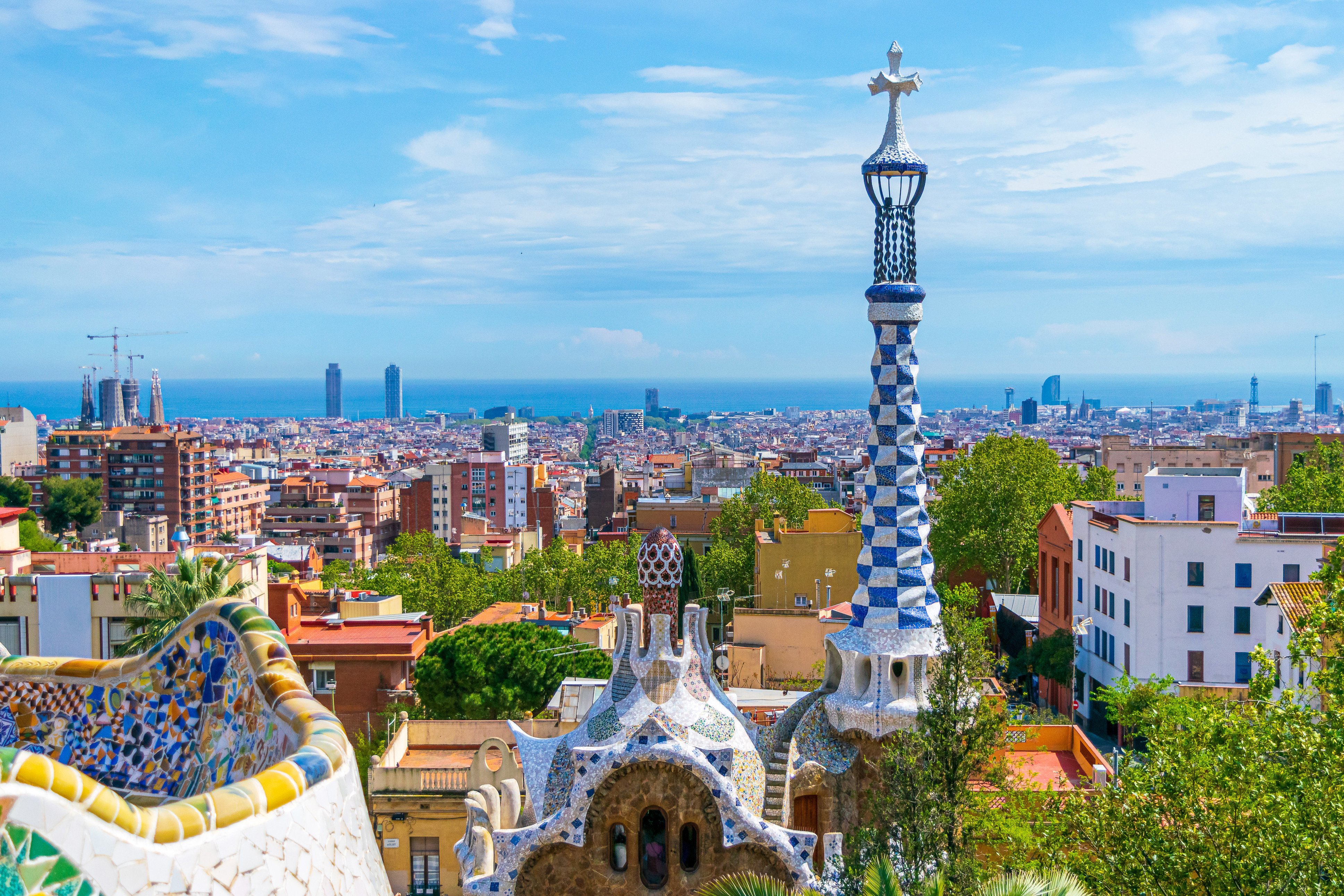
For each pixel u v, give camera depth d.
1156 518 77.56
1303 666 34.09
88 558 67.12
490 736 54.84
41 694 12.16
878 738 29.41
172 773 11.42
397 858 47.34
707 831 25.39
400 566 142.00
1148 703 51.53
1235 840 25.27
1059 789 38.97
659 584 27.14
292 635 69.38
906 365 31.41
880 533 30.88
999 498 112.38
